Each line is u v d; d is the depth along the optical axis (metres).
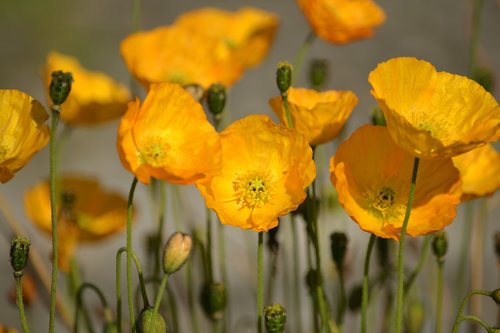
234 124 1.12
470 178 1.23
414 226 1.12
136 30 1.42
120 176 2.42
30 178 2.39
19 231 1.31
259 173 1.12
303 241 1.61
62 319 1.35
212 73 1.35
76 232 1.36
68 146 2.53
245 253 1.60
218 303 1.21
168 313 1.29
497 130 1.09
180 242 1.09
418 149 1.07
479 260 1.38
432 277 1.39
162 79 1.34
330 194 1.36
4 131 1.11
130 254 1.09
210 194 1.11
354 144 1.12
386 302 1.31
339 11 1.40
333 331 1.18
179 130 1.11
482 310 1.83
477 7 1.40
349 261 1.37
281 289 1.64
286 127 1.11
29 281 1.34
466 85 1.11
